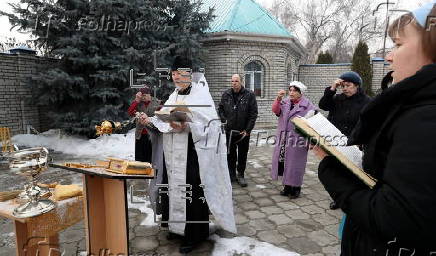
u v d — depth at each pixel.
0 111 7.63
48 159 1.81
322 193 4.38
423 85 0.73
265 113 11.21
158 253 2.73
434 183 0.65
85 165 1.90
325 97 3.67
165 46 7.77
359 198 0.86
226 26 10.72
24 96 7.96
